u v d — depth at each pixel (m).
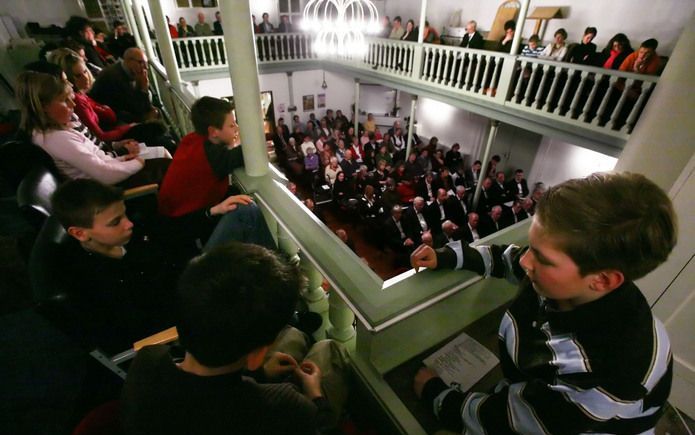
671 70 1.31
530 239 0.60
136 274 1.38
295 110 11.78
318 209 8.15
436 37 7.98
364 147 9.52
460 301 1.20
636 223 0.48
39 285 0.97
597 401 0.57
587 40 5.41
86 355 1.90
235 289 0.52
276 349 1.09
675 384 1.54
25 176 1.55
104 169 1.93
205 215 1.82
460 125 9.72
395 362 1.12
